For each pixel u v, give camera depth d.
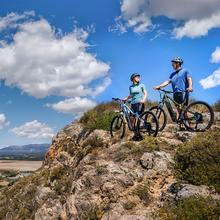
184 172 13.10
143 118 16.98
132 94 17.09
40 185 23.03
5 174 177.38
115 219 12.34
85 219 13.62
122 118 17.94
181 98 15.53
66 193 19.12
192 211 10.59
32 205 22.36
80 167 17.91
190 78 15.47
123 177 14.05
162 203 12.16
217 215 10.25
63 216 17.19
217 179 12.05
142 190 13.07
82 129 24.12
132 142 16.55
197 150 13.48
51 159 26.08
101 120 22.11
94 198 14.05
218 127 15.86
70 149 23.30
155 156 14.59
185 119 15.54
